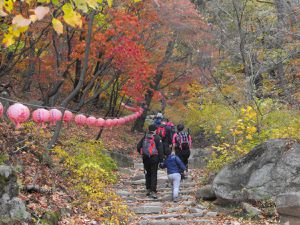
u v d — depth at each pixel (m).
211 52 23.75
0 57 14.23
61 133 14.83
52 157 10.69
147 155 11.26
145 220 9.03
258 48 18.94
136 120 25.25
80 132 17.42
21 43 14.78
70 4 3.75
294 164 9.30
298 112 14.98
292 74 20.06
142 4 15.23
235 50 19.41
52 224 6.99
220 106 17.33
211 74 21.64
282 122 12.89
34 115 6.41
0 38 10.31
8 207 6.12
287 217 7.68
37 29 12.93
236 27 22.00
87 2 3.76
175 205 10.55
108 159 14.44
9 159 8.27
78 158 12.02
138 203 10.75
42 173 8.91
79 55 14.05
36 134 10.80
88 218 8.11
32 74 15.75
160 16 18.41
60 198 8.34
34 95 18.33
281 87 18.69
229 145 11.87
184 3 19.30
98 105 24.16
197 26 20.41
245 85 16.25
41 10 3.51
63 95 20.77
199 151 19.33
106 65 14.63
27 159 9.03
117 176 14.00
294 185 9.08
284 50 18.23
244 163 10.02
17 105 5.27
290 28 19.28
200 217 9.38
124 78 19.08
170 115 24.80
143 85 18.27
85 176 10.24
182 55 25.08
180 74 23.83
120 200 9.94
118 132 22.62
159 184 13.24
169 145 13.52
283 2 19.92
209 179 12.14
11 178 6.36
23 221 6.21
